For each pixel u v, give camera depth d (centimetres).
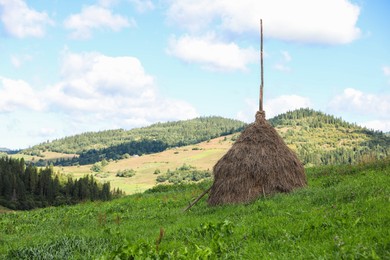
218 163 1733
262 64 1844
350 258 677
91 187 17700
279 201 1454
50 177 17500
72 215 2275
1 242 1405
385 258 663
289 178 1658
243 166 1647
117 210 2286
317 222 959
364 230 824
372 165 2159
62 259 998
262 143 1695
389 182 1410
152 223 1570
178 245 1002
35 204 15625
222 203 1645
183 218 1512
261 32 1881
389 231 782
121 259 855
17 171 17412
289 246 839
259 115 1789
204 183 3192
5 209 14412
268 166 1639
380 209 983
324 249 756
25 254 1057
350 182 1622
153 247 908
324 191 1463
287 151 1719
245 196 1612
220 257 852
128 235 1268
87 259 969
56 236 1291
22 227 1902
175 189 3253
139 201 2561
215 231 1073
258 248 862
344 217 968
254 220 1184
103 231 1316
